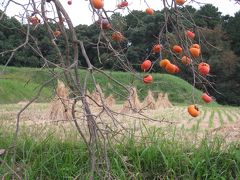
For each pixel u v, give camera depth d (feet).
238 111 49.96
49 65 7.77
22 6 7.59
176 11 8.52
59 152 12.61
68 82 7.46
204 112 41.47
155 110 43.34
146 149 12.79
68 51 7.88
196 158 12.41
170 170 12.28
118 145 13.06
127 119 24.36
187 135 17.07
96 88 7.11
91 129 7.21
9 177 11.27
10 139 13.87
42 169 12.41
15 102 62.44
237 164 12.44
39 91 6.82
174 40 8.39
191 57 8.02
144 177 12.37
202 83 7.84
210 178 11.95
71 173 12.29
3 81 65.46
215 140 13.60
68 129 18.20
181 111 41.14
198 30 8.51
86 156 12.84
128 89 7.68
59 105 28.73
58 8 7.64
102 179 7.93
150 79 7.94
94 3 7.34
